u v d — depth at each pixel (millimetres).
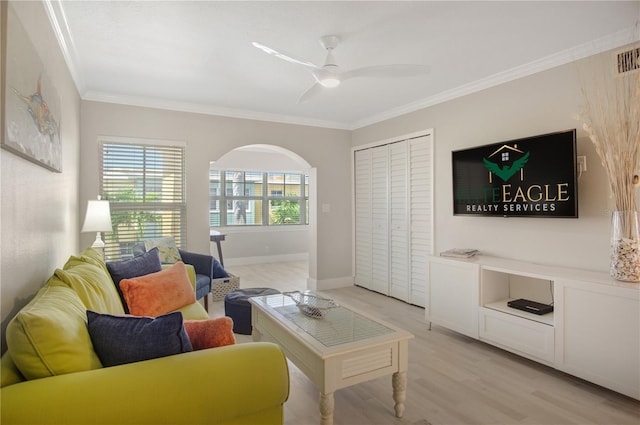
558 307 2420
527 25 2385
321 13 2244
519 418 2000
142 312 2277
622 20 2314
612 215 2359
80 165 3695
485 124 3412
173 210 4203
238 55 2855
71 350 1150
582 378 2299
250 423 1321
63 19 2266
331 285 5102
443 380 2420
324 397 1769
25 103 1504
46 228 1993
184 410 1164
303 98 3037
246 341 3086
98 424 1049
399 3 2133
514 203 3055
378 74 2475
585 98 2623
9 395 998
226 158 7137
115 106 3867
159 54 2836
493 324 2832
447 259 3207
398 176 4461
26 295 1599
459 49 2742
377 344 1891
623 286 2131
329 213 5109
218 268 4570
